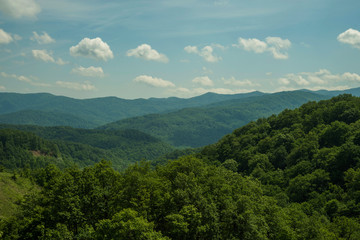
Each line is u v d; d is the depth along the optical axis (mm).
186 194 44531
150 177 50062
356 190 73125
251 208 47344
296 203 79562
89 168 53031
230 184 61062
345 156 87562
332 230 53625
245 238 42250
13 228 44000
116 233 35312
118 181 50906
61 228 40094
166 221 45688
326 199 76938
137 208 42781
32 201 49000
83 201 46406
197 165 61125
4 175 79875
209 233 41812
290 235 47219
